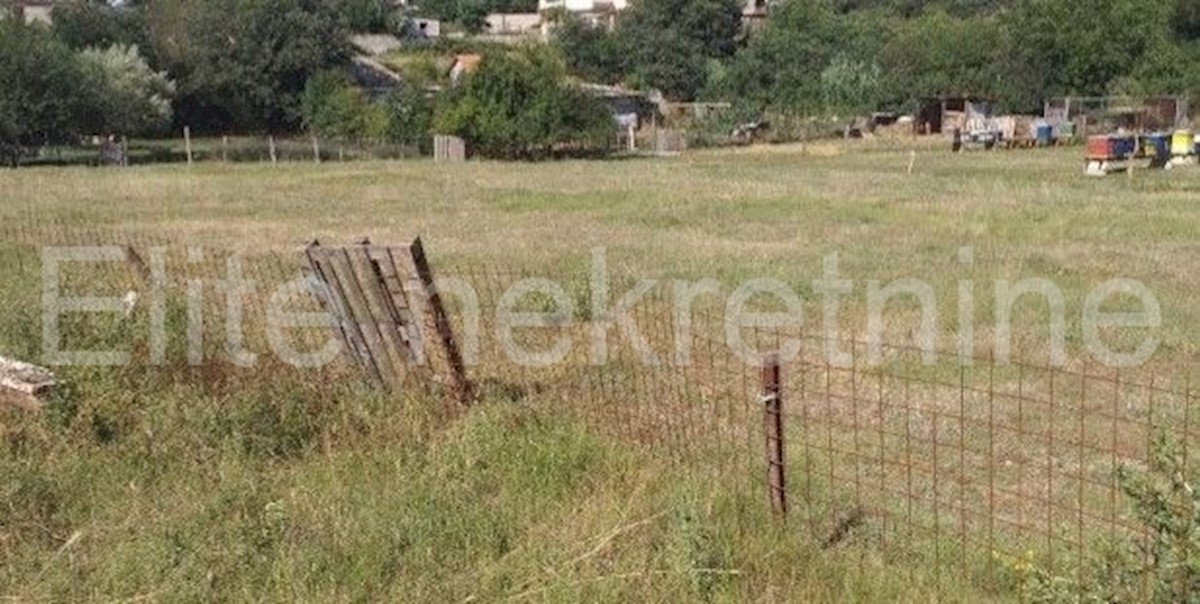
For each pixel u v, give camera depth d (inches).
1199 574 173.6
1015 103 2797.7
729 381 346.3
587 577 219.9
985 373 397.7
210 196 1166.3
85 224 890.1
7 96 2020.2
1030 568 207.3
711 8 3575.3
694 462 281.0
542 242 765.3
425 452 295.6
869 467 293.4
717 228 830.5
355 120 2423.7
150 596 214.5
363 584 223.0
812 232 797.2
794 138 2605.8
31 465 278.7
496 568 226.4
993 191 1070.4
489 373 378.3
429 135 2226.9
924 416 342.0
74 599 216.2
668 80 3420.3
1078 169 1432.1
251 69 2797.7
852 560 233.5
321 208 1035.3
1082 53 2807.6
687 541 225.6
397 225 888.3
